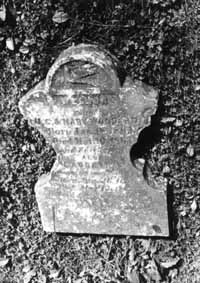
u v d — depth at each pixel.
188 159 2.47
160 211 2.48
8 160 2.60
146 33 2.35
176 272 2.57
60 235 2.63
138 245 2.58
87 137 2.41
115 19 2.35
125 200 2.48
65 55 2.31
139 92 2.31
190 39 2.34
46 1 2.38
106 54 2.33
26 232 2.67
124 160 2.42
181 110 2.41
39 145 2.56
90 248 2.62
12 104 2.53
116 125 2.37
